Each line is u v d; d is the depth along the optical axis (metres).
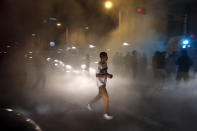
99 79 4.98
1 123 3.01
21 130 3.00
